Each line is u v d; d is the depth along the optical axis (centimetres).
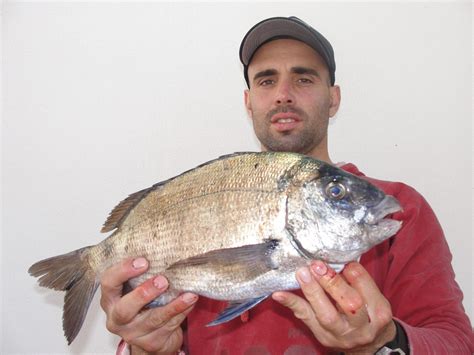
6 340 95
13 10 99
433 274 58
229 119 97
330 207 47
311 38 72
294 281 47
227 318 47
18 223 96
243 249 46
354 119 95
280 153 51
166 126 98
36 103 98
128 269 50
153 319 50
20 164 97
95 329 95
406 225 63
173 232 50
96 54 98
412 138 93
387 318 44
